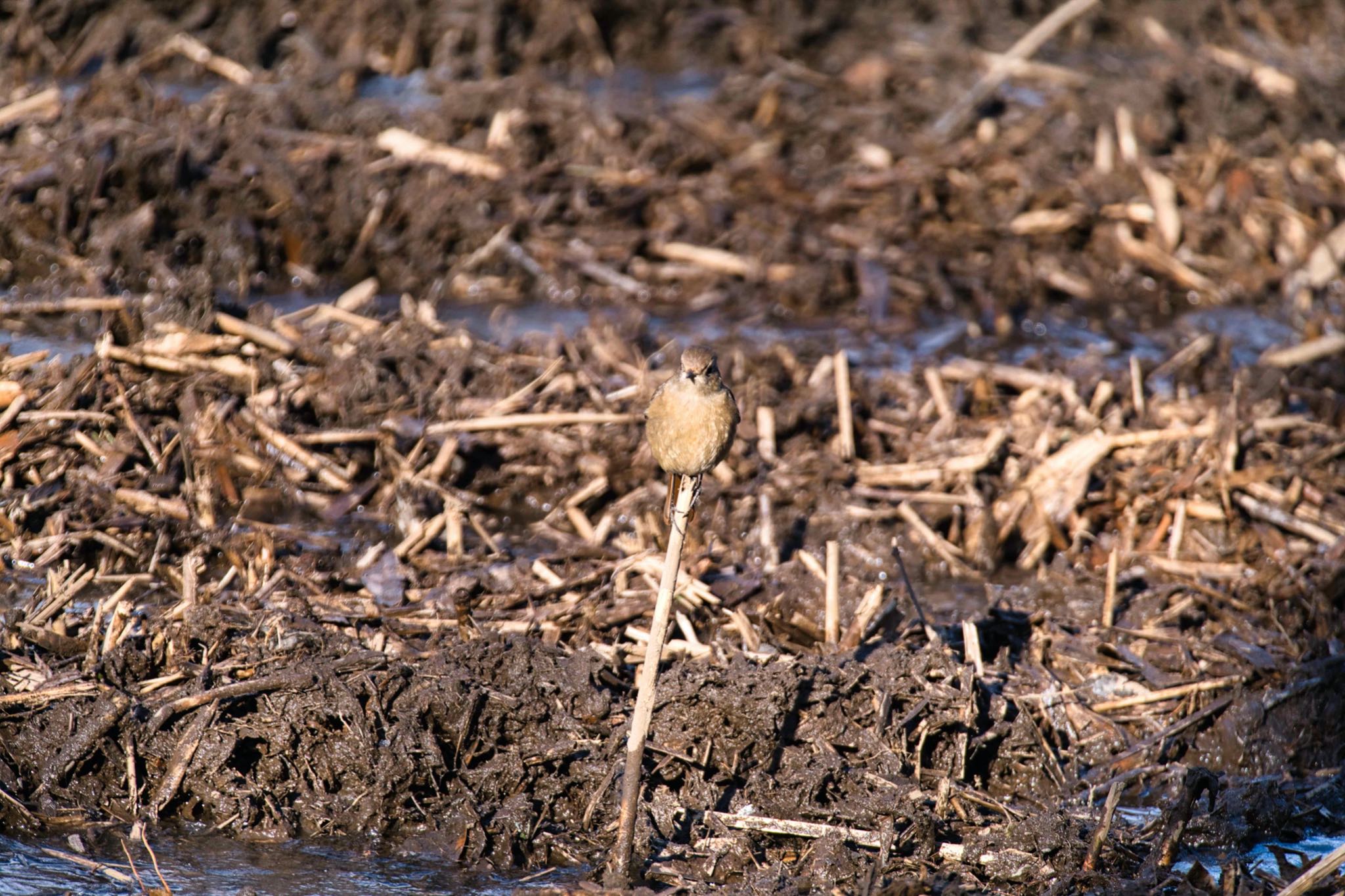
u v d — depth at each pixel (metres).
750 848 9.38
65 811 9.53
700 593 11.84
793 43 25.28
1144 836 9.81
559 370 15.07
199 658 10.46
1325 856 9.48
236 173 18.03
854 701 10.48
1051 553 13.51
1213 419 14.62
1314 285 19.11
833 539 13.38
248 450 13.51
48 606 11.06
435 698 9.99
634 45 25.06
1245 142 21.95
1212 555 13.35
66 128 18.47
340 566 12.38
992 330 17.80
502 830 9.48
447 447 13.77
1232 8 27.06
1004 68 22.72
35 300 15.80
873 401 15.17
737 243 18.88
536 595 11.89
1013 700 10.85
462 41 23.33
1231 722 10.95
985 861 9.36
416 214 18.34
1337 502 13.95
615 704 10.32
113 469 13.15
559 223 18.98
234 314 15.07
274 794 9.70
